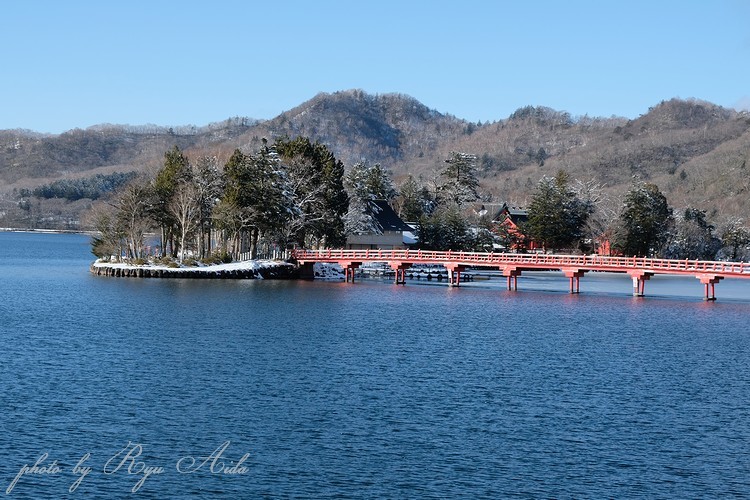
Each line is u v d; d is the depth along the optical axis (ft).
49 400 158.40
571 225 579.07
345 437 140.77
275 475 124.16
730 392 179.11
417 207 647.97
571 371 197.47
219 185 433.89
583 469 128.88
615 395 173.58
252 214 405.39
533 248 627.46
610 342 242.99
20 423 143.54
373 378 183.73
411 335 247.29
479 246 578.25
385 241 555.28
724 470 129.80
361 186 554.87
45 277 431.84
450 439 140.87
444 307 323.98
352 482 122.01
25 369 185.16
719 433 147.95
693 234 615.98
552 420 153.28
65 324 256.32
